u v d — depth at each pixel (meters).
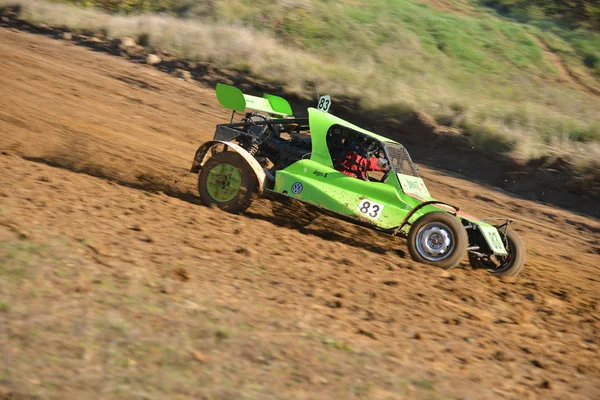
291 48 40.84
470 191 23.97
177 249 9.75
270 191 13.25
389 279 10.70
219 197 13.35
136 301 7.35
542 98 38.16
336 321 8.23
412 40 44.97
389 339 8.01
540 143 27.89
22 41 34.22
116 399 5.35
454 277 11.71
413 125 29.39
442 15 52.09
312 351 7.07
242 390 5.92
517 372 7.86
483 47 46.75
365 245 13.62
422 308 9.56
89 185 13.07
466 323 9.34
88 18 40.12
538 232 20.25
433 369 7.34
